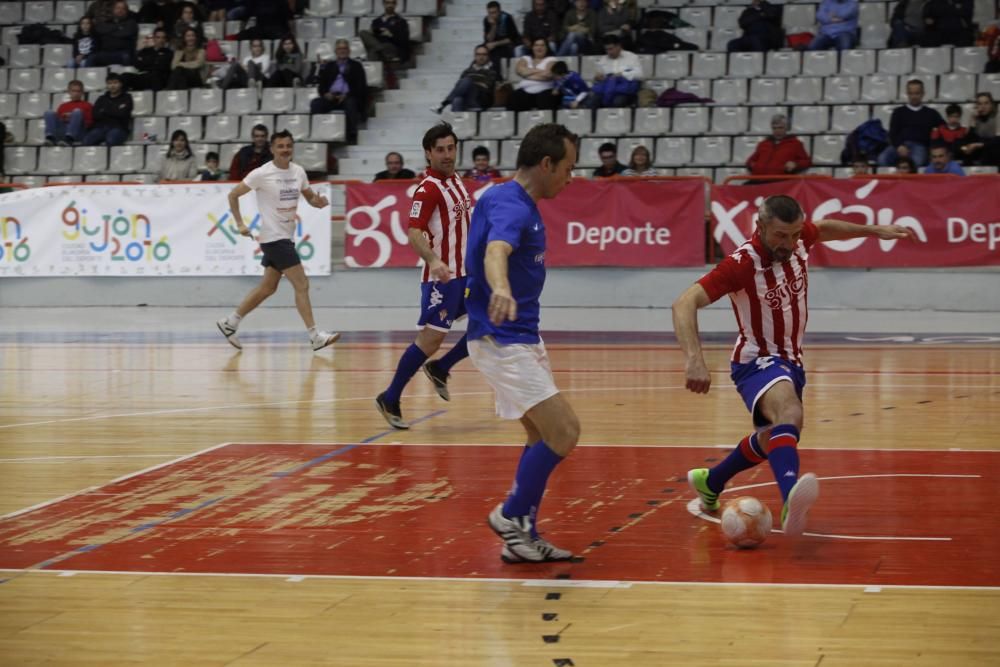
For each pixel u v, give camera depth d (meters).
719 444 10.48
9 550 7.22
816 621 5.70
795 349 7.52
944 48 24.77
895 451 10.05
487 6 27.36
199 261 23.78
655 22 26.62
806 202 21.67
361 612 5.95
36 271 24.27
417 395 13.68
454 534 7.52
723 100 25.17
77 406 13.06
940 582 6.34
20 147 26.84
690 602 6.03
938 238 21.36
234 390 14.11
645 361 16.17
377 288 23.45
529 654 5.29
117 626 5.76
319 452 10.35
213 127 26.72
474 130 25.38
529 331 6.85
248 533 7.60
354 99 26.36
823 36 25.53
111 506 8.40
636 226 22.30
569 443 6.75
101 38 28.91
